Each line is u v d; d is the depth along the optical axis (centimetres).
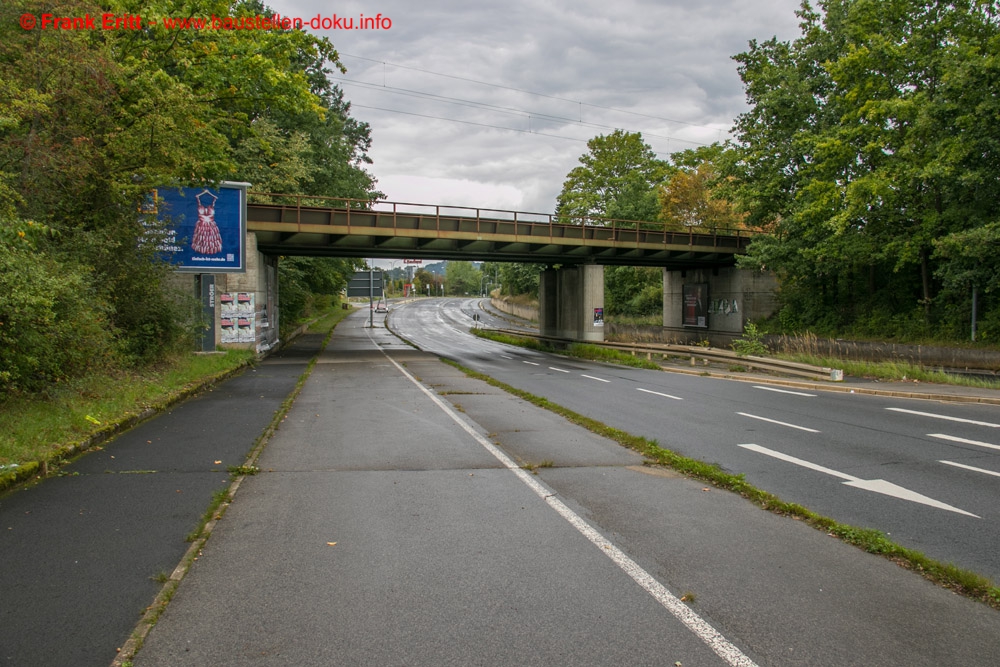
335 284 5800
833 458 882
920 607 401
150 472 730
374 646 348
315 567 461
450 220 3341
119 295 1505
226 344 2719
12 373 884
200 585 427
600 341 3981
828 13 3525
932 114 2622
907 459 879
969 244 2509
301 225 2995
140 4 1466
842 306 3816
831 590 426
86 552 480
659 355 3388
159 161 1524
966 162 2608
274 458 825
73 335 1065
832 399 1583
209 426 1043
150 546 496
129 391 1196
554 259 4131
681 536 535
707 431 1101
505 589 425
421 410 1280
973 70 2453
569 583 436
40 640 347
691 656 339
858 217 3095
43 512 575
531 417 1197
